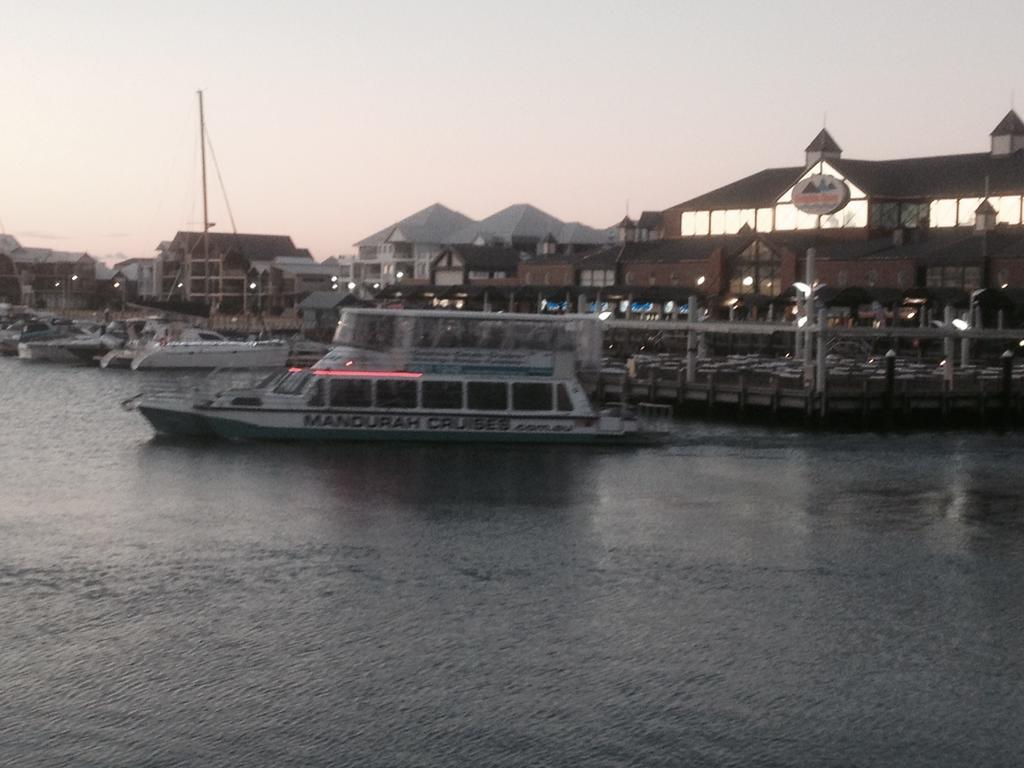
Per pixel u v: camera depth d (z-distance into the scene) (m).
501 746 29.08
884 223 155.62
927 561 45.44
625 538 48.41
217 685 32.34
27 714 30.48
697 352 104.25
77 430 79.19
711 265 154.62
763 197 166.12
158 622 37.25
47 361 147.12
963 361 96.12
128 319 192.88
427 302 164.75
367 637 36.06
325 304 175.00
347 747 28.94
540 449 67.88
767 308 144.12
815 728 30.19
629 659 34.47
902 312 130.62
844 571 43.91
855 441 75.31
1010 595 41.12
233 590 40.66
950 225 154.00
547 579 42.38
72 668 33.38
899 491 58.81
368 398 67.94
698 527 50.53
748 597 40.59
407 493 56.12
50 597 39.72
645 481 60.12
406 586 41.28
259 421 68.25
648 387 90.44
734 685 32.75
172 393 84.50
